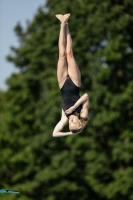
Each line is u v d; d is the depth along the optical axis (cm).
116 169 7888
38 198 7831
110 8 7994
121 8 7994
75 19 8044
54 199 7794
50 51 8069
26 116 8169
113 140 7731
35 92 8462
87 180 7938
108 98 7650
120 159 7644
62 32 3042
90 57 7925
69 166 7600
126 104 7738
